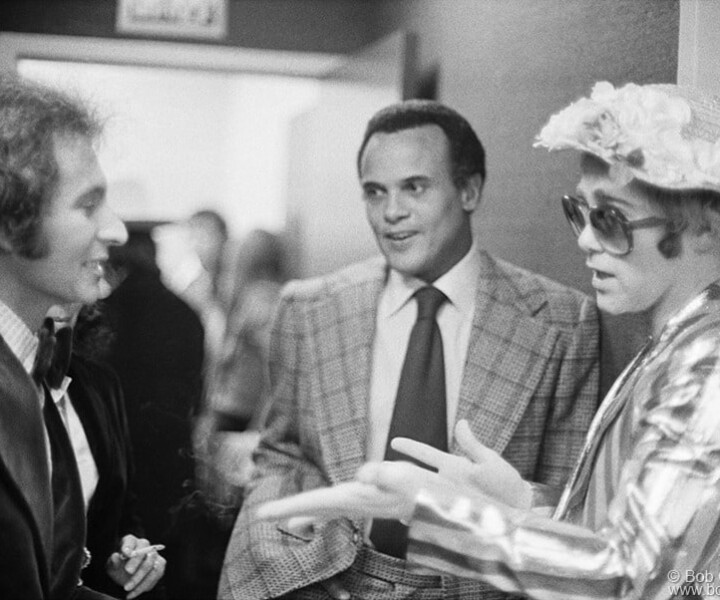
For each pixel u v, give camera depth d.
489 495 1.47
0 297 1.49
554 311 2.26
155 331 3.48
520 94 2.75
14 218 1.41
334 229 3.76
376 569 2.10
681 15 1.97
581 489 1.52
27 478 1.33
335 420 2.22
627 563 1.31
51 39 3.78
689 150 1.39
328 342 2.29
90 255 1.50
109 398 1.84
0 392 1.33
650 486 1.33
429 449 1.50
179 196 5.38
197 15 3.86
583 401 2.24
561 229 2.51
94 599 1.59
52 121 1.44
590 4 2.38
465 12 3.14
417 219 2.21
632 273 1.46
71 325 1.71
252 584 2.14
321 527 2.13
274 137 5.45
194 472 3.49
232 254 4.66
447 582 2.07
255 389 4.17
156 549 1.81
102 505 1.77
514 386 2.17
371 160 2.25
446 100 3.32
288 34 3.91
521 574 1.32
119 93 5.19
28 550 1.31
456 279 2.26
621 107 1.43
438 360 2.21
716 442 1.32
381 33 3.88
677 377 1.36
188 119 5.32
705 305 1.42
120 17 3.82
